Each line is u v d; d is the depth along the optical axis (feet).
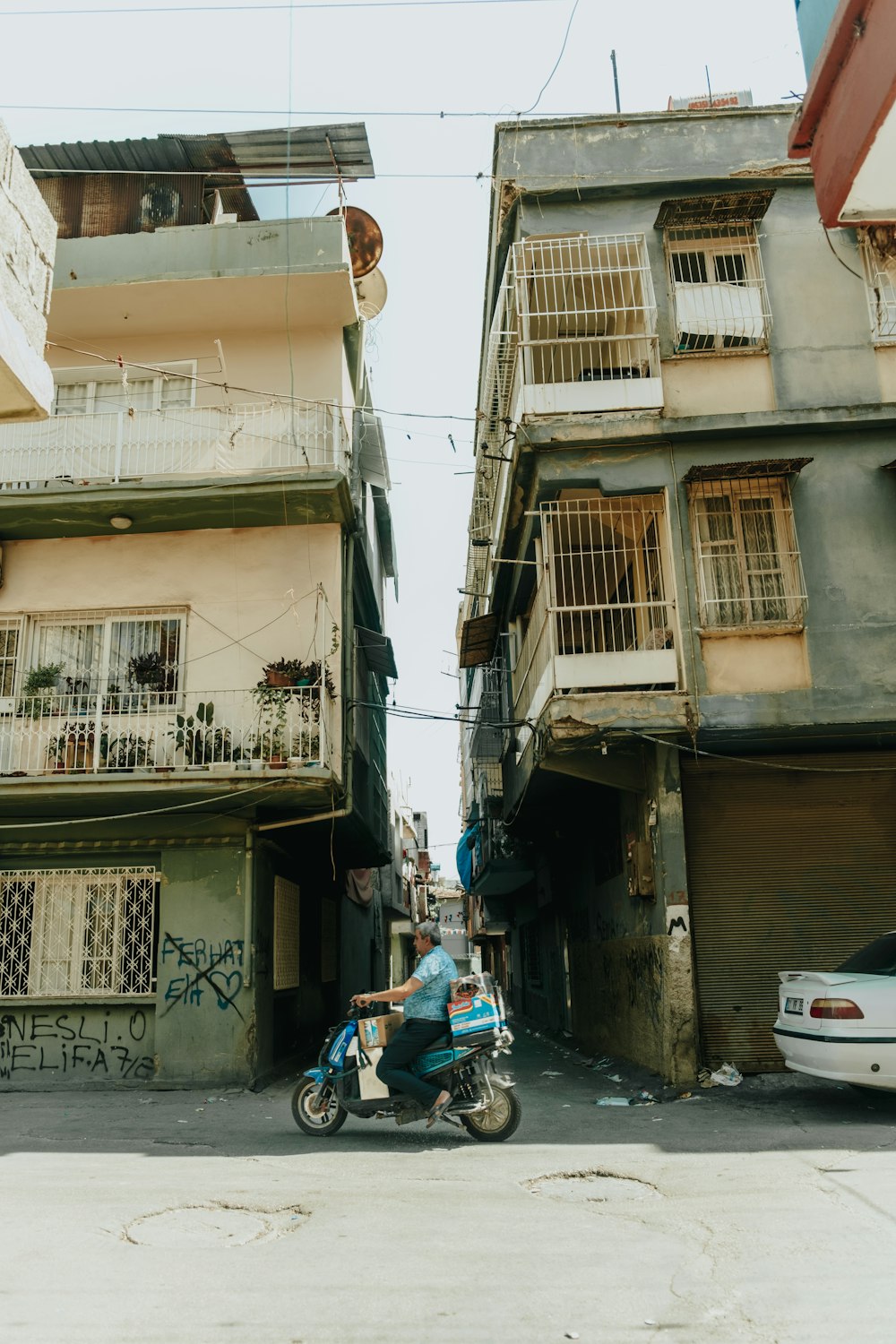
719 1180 19.33
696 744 35.32
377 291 53.01
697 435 36.11
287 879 47.47
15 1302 12.87
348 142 48.75
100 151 49.19
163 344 46.29
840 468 36.19
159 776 37.76
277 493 40.83
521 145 39.47
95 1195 18.75
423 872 168.86
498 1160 21.75
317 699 40.16
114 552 43.34
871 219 14.98
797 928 34.96
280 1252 15.05
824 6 14.83
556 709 34.60
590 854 48.73
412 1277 13.75
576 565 41.75
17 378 14.05
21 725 40.52
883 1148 21.85
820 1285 13.21
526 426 36.17
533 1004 74.59
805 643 34.91
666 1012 34.06
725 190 38.78
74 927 40.01
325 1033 57.41
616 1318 12.19
